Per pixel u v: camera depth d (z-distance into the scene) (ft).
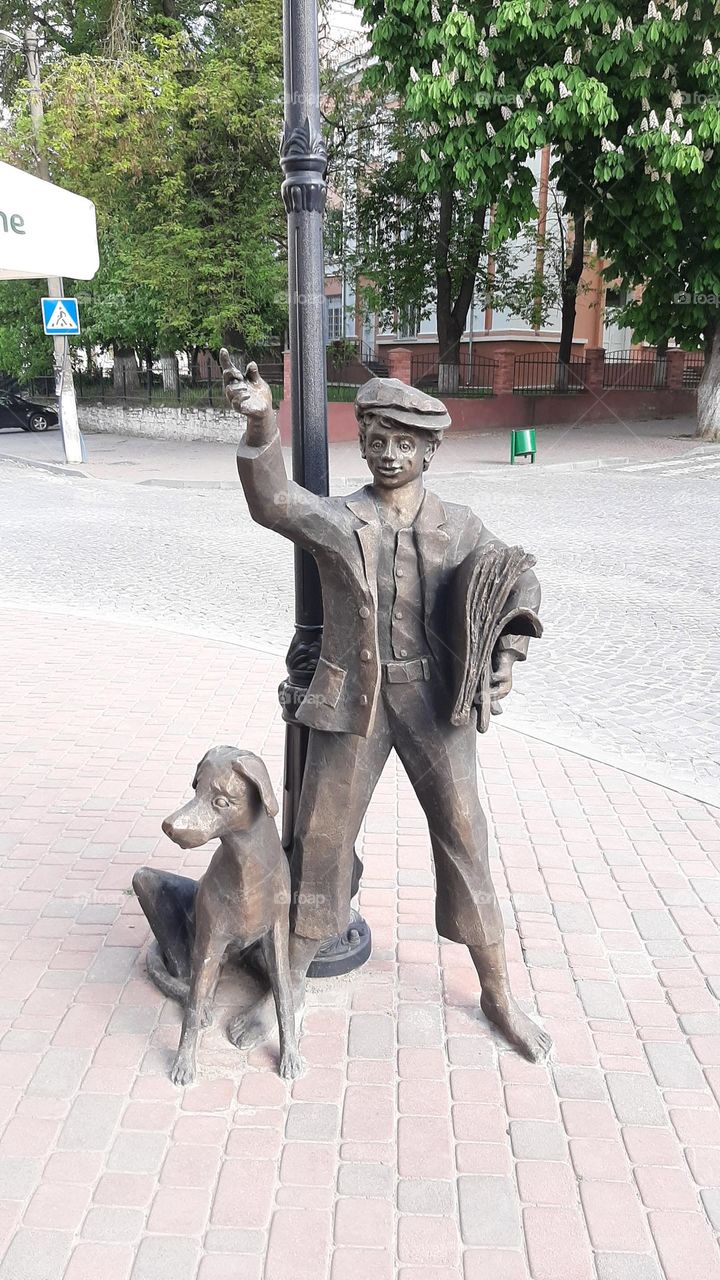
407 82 57.62
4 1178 9.16
